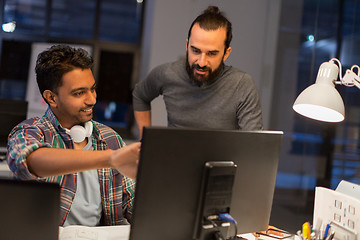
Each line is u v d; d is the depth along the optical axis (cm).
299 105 137
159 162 84
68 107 124
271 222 397
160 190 86
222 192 93
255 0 493
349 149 419
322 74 128
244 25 495
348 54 428
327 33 448
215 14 155
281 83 485
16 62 563
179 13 505
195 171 90
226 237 96
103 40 580
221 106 177
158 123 492
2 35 561
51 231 76
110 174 138
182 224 91
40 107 549
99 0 577
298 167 470
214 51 153
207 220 92
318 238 119
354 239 112
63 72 120
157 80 196
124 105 581
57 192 75
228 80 175
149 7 547
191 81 181
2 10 561
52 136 128
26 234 75
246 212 103
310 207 453
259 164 103
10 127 251
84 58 124
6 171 216
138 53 584
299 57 471
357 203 112
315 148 454
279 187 482
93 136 142
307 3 462
